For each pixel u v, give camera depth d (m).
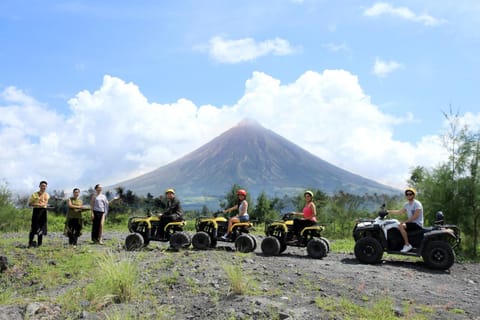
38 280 8.95
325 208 22.27
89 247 12.77
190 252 11.23
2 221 21.62
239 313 6.02
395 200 19.78
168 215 12.84
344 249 15.25
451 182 14.68
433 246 10.81
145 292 7.13
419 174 16.52
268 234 12.27
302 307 6.38
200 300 6.66
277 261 10.42
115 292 6.88
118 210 26.50
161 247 13.02
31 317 6.16
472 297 8.01
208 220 12.70
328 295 7.22
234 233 12.44
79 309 6.40
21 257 11.00
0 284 8.74
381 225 11.40
